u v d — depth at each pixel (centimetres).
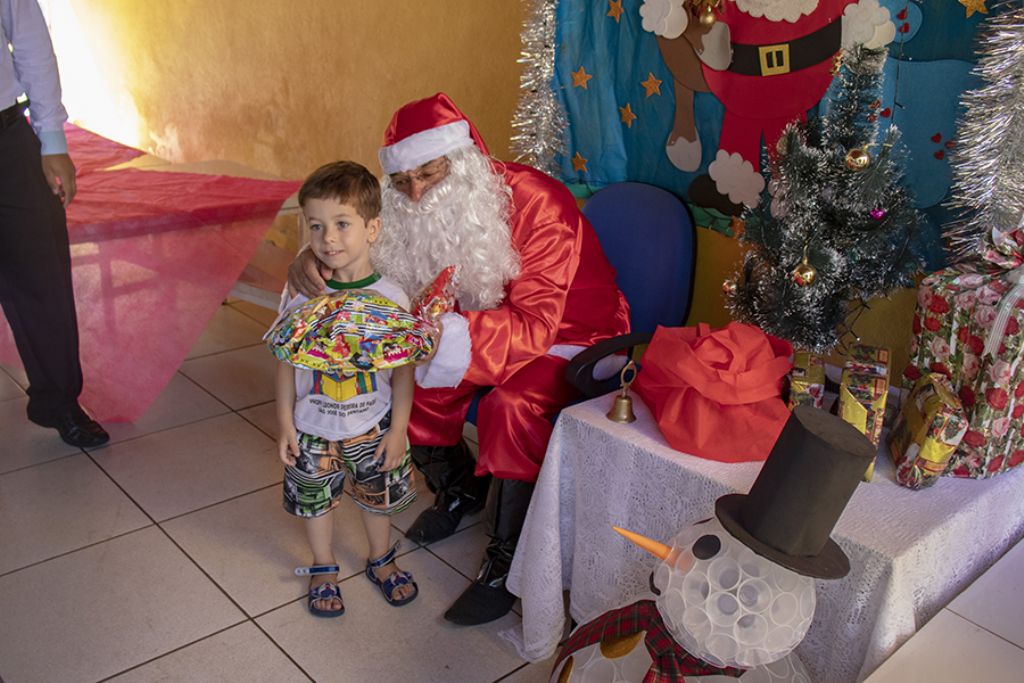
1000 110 160
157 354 299
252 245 306
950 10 178
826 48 199
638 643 144
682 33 226
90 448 289
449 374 198
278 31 390
